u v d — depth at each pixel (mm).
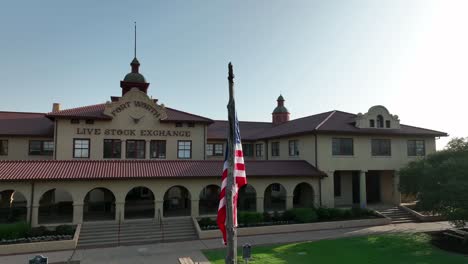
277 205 32000
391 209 30219
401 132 31938
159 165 26047
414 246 20172
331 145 30062
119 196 23484
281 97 47656
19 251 18891
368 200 34312
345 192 33250
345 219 26906
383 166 31609
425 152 33500
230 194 9555
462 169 20734
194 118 32906
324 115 35281
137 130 30953
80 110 30969
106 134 30016
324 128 29719
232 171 9742
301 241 21594
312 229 25062
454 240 21922
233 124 10008
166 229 23031
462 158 21703
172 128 32031
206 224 23672
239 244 20828
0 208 25547
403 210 30109
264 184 27078
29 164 23344
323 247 19812
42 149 31688
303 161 30859
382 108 32094
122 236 21719
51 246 19500
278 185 35594
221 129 41344
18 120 33344
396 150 32406
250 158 41094
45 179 21672
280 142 35875
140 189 30812
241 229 23344
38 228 21047
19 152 30891
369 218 27297
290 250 19156
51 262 17203
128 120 30766
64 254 18656
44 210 27703
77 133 29281
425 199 21828
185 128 32438
